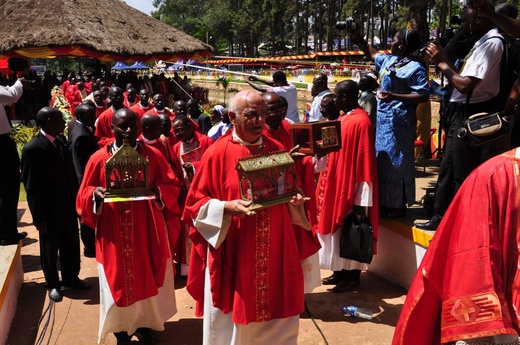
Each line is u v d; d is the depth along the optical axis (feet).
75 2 63.41
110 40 59.98
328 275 19.36
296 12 260.21
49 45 54.24
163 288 14.61
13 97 20.81
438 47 13.89
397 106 17.57
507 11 15.37
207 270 11.78
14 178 22.09
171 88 78.79
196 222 11.36
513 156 6.70
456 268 6.71
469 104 14.08
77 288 18.53
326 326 15.40
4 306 15.17
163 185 14.29
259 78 27.76
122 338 14.32
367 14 223.10
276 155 10.99
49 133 17.03
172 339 15.01
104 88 42.52
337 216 16.83
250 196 10.64
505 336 6.35
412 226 17.15
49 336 15.21
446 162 15.58
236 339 11.36
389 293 17.61
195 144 19.15
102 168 13.87
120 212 13.47
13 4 59.98
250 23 277.23
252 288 11.19
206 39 298.15
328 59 172.04
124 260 13.46
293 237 11.55
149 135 17.48
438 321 7.73
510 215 6.49
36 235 24.48
